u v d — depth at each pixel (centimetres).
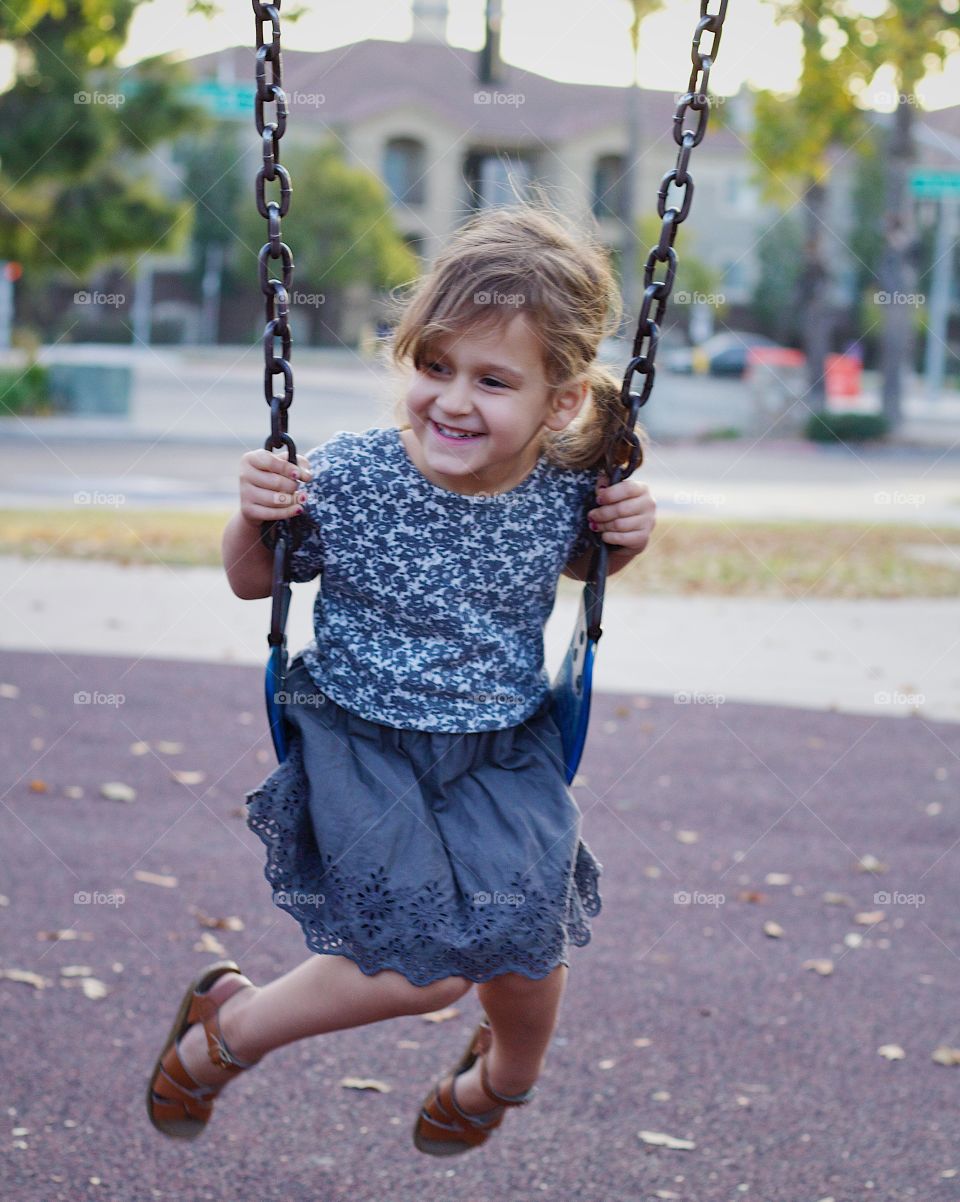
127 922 387
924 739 621
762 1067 314
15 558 999
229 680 687
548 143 3869
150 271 4550
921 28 1583
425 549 217
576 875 227
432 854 208
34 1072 295
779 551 1148
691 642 819
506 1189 260
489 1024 250
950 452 2312
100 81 1714
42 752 554
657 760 575
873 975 371
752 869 453
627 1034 329
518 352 207
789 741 612
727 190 4956
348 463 217
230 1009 231
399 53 4391
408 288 229
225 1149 270
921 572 1070
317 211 3712
